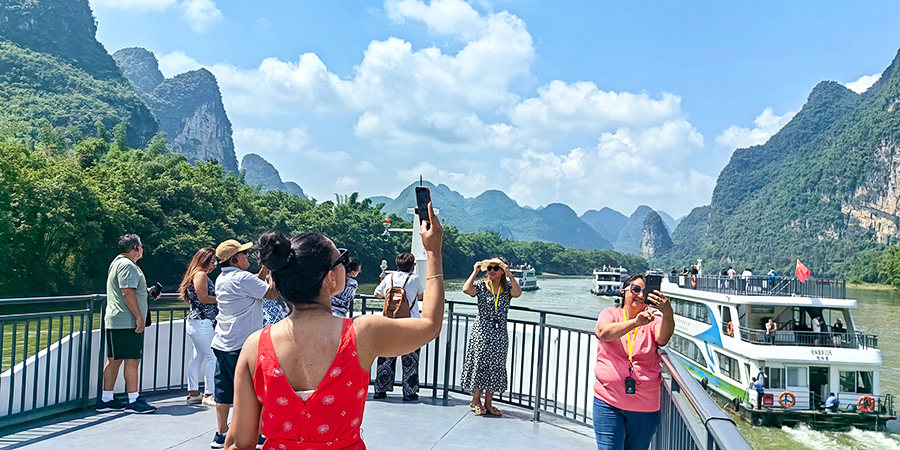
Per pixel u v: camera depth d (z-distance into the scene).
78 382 5.93
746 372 20.98
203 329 6.36
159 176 66.00
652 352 3.65
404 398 6.86
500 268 6.28
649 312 3.44
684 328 26.80
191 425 5.67
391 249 106.00
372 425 5.86
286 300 1.93
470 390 7.21
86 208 45.97
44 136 83.88
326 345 1.85
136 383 6.08
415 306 6.50
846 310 21.50
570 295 104.25
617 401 3.66
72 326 5.84
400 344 1.97
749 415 20.38
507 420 6.14
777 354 20.16
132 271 5.92
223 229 63.56
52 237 44.44
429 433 5.65
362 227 103.25
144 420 5.77
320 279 1.91
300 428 1.81
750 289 22.47
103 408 6.03
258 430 1.94
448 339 7.04
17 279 41.34
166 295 6.60
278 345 1.86
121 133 94.44
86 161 70.19
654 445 3.84
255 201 97.50
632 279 3.67
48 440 5.05
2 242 40.53
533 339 6.51
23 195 42.06
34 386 5.46
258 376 1.86
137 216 53.91
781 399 20.08
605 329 3.60
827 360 20.09
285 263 1.87
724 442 1.73
